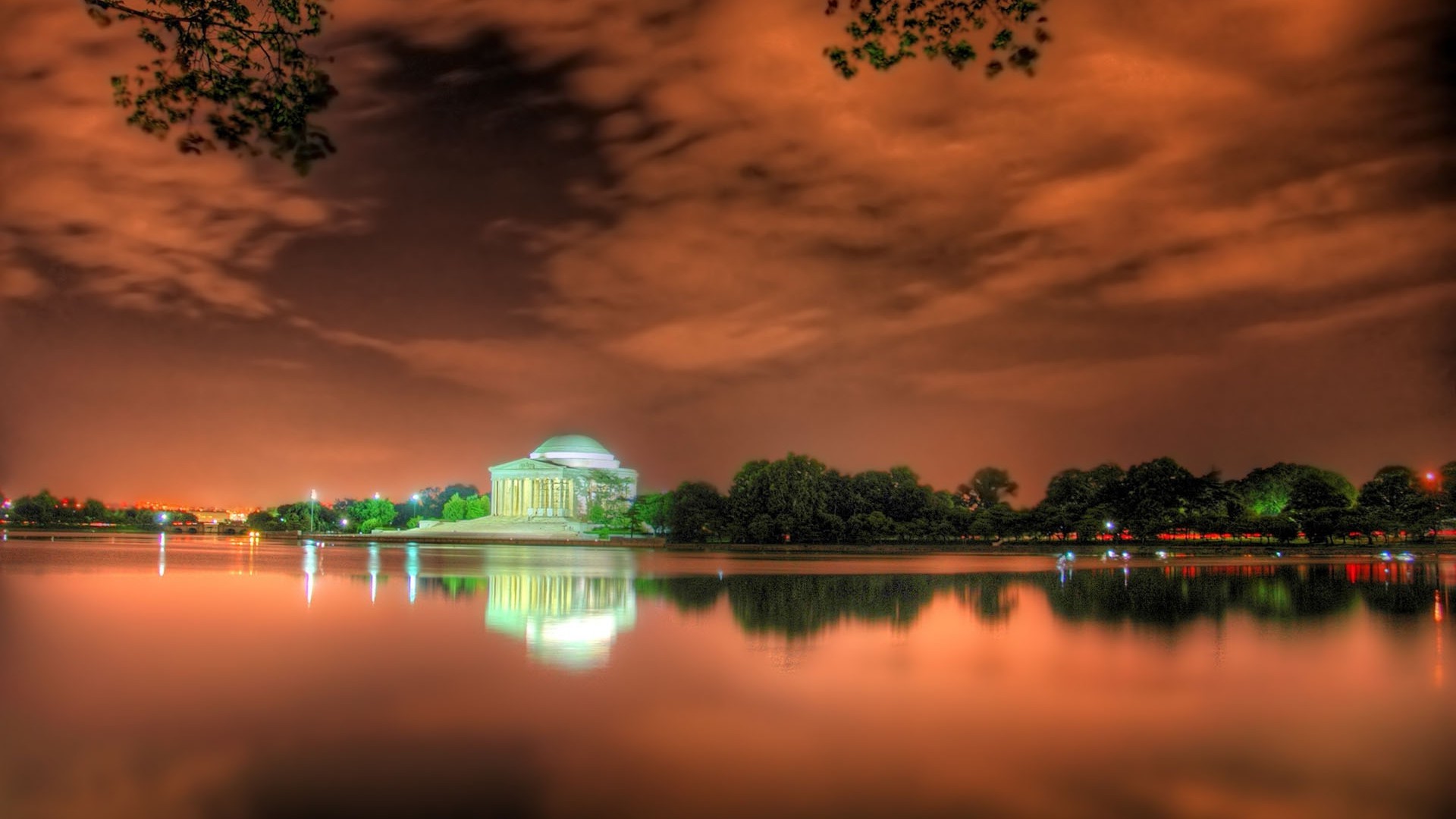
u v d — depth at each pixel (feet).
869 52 99.60
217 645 189.16
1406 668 174.40
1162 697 149.28
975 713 138.10
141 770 109.40
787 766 112.57
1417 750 121.49
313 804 99.71
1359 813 100.68
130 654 178.09
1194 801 103.55
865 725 130.72
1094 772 111.86
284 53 99.76
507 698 143.64
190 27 97.14
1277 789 107.24
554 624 224.33
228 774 108.58
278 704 139.33
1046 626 229.25
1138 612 261.85
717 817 96.84
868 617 246.88
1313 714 139.03
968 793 104.73
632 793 103.24
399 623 223.10
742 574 409.49
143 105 97.45
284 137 100.48
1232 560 552.41
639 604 270.46
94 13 94.53
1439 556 606.55
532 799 101.30
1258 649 195.83
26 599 270.26
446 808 98.53
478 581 349.82
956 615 251.80
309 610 248.52
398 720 130.31
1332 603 288.30
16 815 96.07
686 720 132.16
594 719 132.05
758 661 176.35
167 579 340.80
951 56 98.53
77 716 131.95
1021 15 96.78
